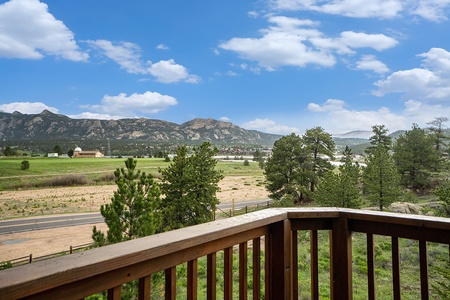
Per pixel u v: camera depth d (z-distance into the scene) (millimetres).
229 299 1429
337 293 1850
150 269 1089
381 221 1726
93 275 877
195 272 1269
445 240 1579
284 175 33719
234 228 1389
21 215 35281
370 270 1791
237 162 146000
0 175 73688
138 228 9695
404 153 32562
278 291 1745
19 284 716
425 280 1628
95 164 102688
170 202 18781
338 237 1858
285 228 1756
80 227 28844
